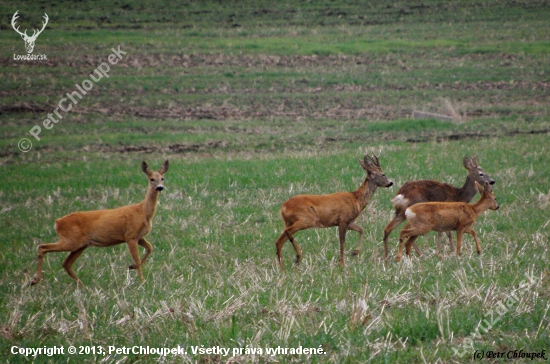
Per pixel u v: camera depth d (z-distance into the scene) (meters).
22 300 31.42
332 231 44.81
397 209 42.81
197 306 29.53
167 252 40.66
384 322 27.20
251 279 33.88
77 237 35.44
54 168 67.88
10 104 96.00
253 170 63.44
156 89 105.44
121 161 71.88
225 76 111.75
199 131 88.06
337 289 31.95
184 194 55.25
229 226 45.94
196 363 24.72
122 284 34.47
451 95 104.56
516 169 60.28
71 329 27.80
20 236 44.44
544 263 35.12
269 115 96.38
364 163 40.91
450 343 25.58
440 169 60.66
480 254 37.94
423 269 35.03
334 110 98.62
